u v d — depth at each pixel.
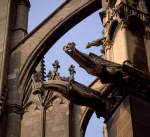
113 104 17.00
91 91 17.50
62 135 26.30
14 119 26.50
